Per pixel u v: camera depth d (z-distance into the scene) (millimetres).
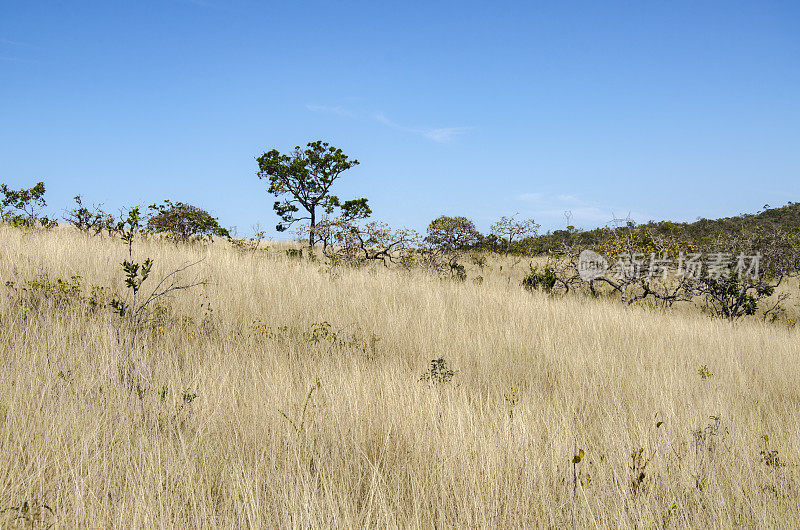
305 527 3252
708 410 5871
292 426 4574
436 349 7875
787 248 15109
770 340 10664
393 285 11820
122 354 5703
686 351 8969
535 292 15297
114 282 8625
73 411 4371
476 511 3518
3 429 4047
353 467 4195
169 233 16516
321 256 17969
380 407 5145
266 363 6422
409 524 3441
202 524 3273
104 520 3180
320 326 7816
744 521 3736
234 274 10695
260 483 3799
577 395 6387
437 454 4316
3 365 5250
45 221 15055
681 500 3893
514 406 5461
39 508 3139
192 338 6926
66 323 6633
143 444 4090
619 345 8938
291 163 25953
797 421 5914
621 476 4129
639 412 5801
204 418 4746
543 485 3887
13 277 8008
